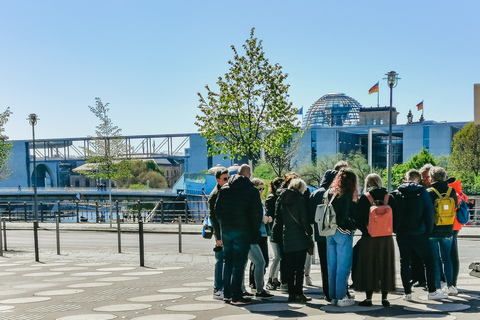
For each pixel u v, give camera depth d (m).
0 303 6.68
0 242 15.12
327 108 174.75
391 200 6.23
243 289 7.09
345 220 6.12
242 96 20.50
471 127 82.12
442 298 6.54
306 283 8.41
